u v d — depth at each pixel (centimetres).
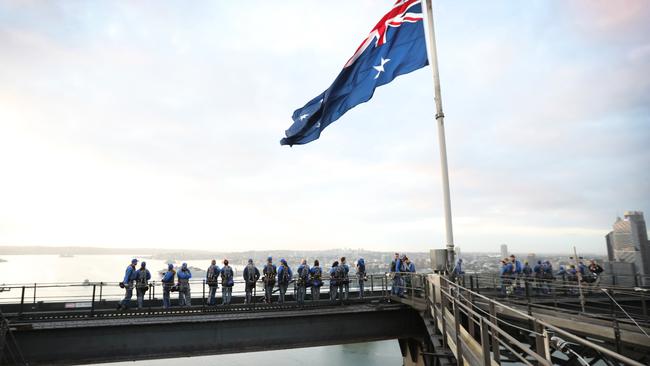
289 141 1647
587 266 2341
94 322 1339
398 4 1421
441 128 1267
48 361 1289
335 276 1816
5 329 1234
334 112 1478
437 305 1259
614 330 1140
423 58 1345
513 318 1524
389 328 1658
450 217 1227
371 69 1427
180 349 1416
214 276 1731
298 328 1562
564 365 1323
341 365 5275
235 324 1494
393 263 1945
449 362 1062
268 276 1847
